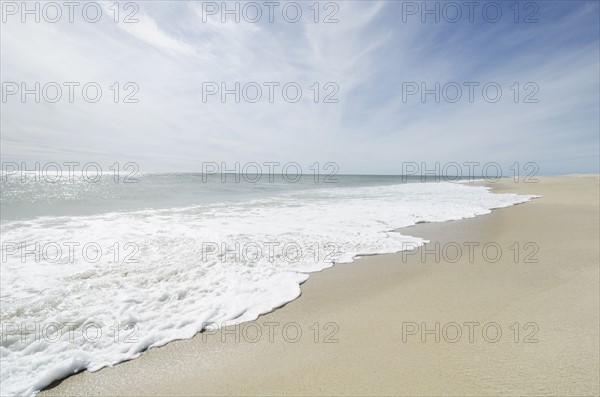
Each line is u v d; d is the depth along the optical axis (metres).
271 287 4.31
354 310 3.65
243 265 5.18
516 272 4.72
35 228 7.57
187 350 2.90
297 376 2.51
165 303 3.81
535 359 2.60
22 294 3.95
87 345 2.94
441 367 2.55
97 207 11.54
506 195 16.86
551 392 2.23
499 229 7.90
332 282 4.56
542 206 11.88
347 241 6.70
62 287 4.18
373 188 24.53
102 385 2.46
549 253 5.58
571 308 3.46
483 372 2.47
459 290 4.12
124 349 2.89
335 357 2.74
